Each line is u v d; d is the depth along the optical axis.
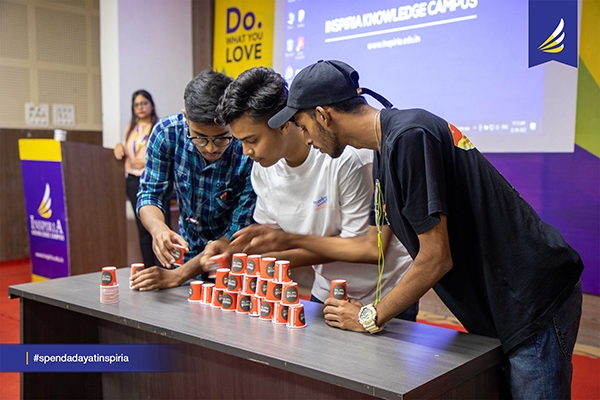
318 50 4.06
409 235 1.36
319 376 1.22
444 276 1.41
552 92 3.10
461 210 1.35
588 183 3.06
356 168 1.69
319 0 4.02
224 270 1.75
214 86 1.77
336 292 1.57
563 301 1.37
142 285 1.93
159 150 2.05
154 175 2.09
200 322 1.59
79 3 6.19
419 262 1.32
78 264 4.03
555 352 1.35
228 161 2.02
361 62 3.83
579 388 2.64
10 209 5.86
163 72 4.91
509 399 1.51
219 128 1.78
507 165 3.34
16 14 5.76
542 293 1.34
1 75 5.70
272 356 1.31
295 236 1.79
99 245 4.15
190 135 1.86
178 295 1.89
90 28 6.30
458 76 3.39
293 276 4.40
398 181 1.31
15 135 5.82
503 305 1.36
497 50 3.25
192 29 5.03
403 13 3.61
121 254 4.30
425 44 3.52
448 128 1.34
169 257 1.88
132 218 4.93
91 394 2.17
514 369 1.38
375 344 1.40
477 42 3.31
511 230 1.34
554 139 3.12
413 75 3.58
